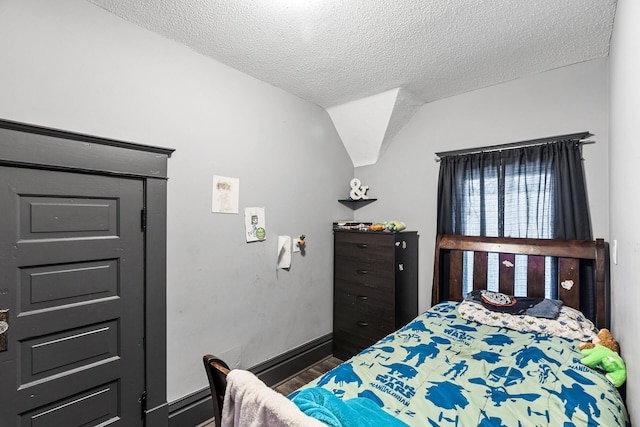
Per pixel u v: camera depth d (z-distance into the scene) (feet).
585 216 7.27
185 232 6.86
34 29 4.93
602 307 6.71
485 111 8.96
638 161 3.42
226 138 7.64
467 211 9.04
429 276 9.95
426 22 5.98
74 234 5.48
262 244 8.47
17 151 4.78
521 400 4.23
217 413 3.80
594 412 3.97
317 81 8.59
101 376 5.75
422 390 4.49
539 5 5.48
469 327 6.96
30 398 5.02
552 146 7.72
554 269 7.62
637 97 3.45
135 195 6.17
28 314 5.02
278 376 8.80
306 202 9.85
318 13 5.72
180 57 6.78
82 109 5.43
